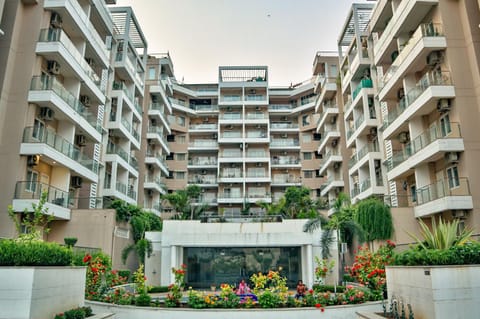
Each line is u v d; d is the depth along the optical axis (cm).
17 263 800
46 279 830
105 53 2767
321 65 4459
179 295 1202
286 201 3459
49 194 2030
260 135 5116
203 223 2355
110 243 2248
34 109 1992
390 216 2166
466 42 1956
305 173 5044
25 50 2014
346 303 1177
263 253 2314
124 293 1309
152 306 1189
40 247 848
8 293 772
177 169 4994
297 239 2261
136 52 3559
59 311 881
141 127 3903
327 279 2162
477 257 787
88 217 2272
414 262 852
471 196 1786
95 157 2781
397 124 2361
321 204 3659
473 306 746
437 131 2052
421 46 1984
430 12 2111
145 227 2762
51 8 2091
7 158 1886
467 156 1825
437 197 1925
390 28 2406
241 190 4969
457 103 1888
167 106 4541
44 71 2117
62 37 2091
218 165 4962
